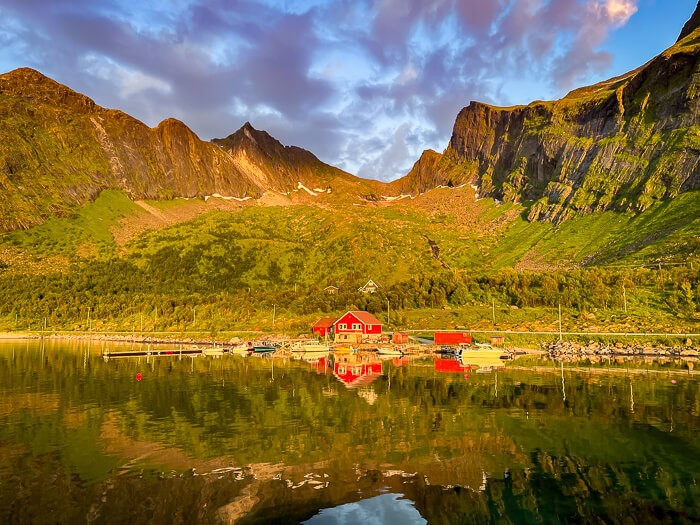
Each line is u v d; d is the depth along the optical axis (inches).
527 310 5142.7
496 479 1034.1
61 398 1905.8
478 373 2662.4
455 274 6353.3
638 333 4020.7
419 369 2886.3
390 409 1695.4
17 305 7209.6
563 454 1194.6
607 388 2132.1
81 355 3782.0
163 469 1077.8
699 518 854.5
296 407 1729.8
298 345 4173.2
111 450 1208.2
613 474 1059.3
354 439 1314.0
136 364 3154.5
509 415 1603.1
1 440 1293.1
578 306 4972.9
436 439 1317.7
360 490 975.6
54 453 1182.9
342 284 7790.4
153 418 1551.4
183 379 2442.2
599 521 845.8
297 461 1137.4
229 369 2876.5
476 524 834.8
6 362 3243.1
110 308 6919.3
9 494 935.7
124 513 860.0
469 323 4906.5
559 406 1744.6
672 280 5315.0
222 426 1449.3
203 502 911.7
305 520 842.2
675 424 1475.1
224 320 5925.2
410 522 835.4
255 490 970.1
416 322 5152.6
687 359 3334.2
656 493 957.2
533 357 3558.1
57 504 892.6
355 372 2731.3
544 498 938.7
